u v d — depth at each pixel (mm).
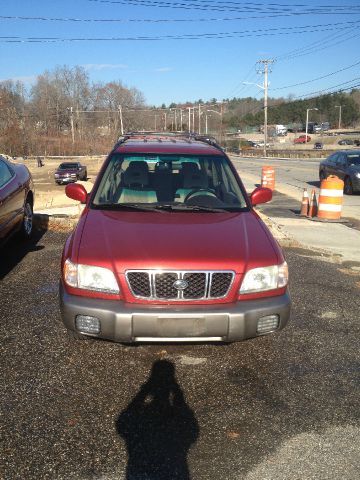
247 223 4152
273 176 18828
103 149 100250
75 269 3504
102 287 3463
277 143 119562
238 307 3457
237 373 3691
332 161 19172
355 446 2875
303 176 27500
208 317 3373
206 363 3828
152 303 3438
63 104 109125
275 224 9273
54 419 3062
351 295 5492
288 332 4430
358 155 17938
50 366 3709
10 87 104062
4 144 87062
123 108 110188
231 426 3045
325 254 7422
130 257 3477
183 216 4234
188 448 2826
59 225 8602
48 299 5051
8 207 6289
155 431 2975
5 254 6805
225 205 4562
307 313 4898
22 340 4117
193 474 2617
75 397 3311
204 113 122312
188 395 3379
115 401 3279
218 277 3477
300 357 3961
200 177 4852
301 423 3088
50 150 93125
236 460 2734
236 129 158625
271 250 3721
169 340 3402
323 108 156375
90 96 113812
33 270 6039
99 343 4090
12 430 2941
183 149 5164
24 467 2639
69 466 2652
